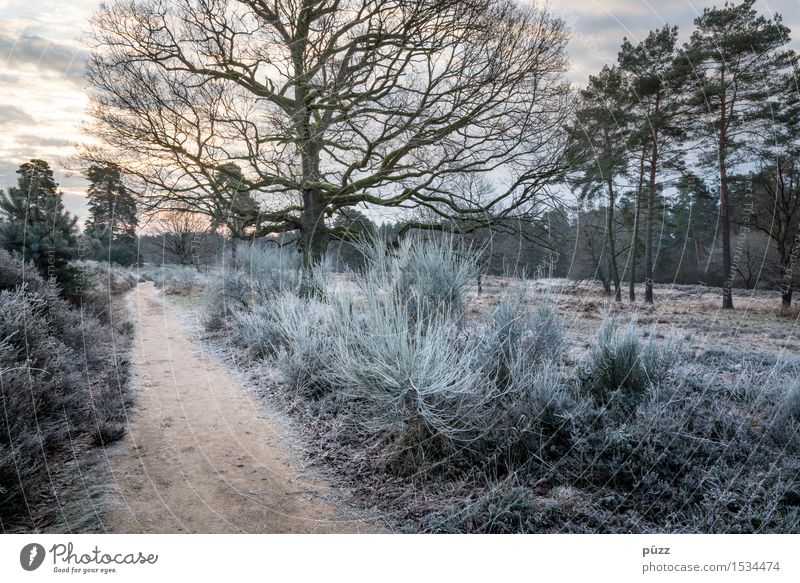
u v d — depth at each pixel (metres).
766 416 4.52
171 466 4.11
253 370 7.43
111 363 7.25
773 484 3.32
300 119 11.86
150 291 19.84
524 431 4.00
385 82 12.16
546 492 3.55
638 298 19.27
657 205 17.16
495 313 5.24
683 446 3.83
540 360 4.89
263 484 3.85
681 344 6.37
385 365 3.89
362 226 12.68
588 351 5.86
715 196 18.52
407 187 13.85
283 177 12.84
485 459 3.96
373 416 4.53
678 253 28.77
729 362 7.27
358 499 3.64
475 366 4.51
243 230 13.72
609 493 3.44
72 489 3.62
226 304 12.00
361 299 5.25
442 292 5.13
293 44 11.05
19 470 3.32
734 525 3.00
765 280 24.06
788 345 9.66
